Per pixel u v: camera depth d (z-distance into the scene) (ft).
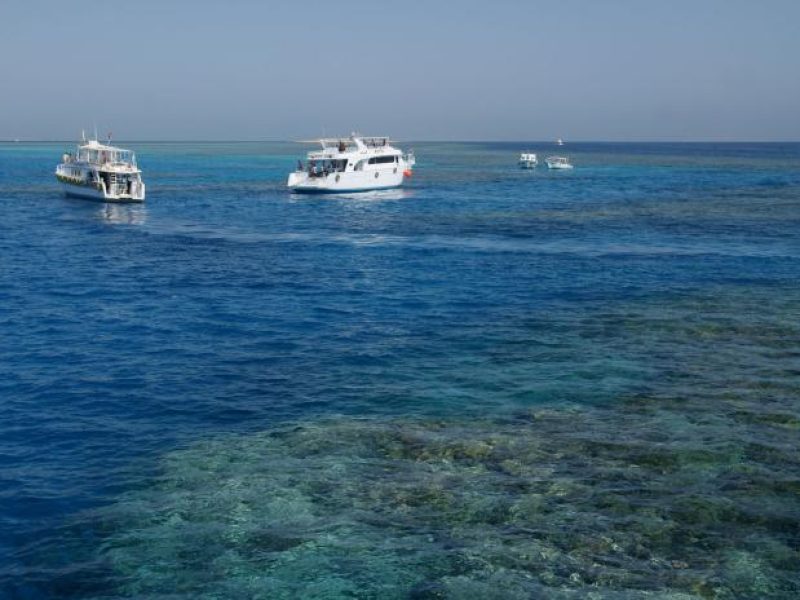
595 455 42.78
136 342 68.59
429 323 75.77
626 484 39.17
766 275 100.73
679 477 39.93
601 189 266.77
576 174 367.66
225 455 43.60
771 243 130.62
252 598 30.25
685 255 118.21
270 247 129.18
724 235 141.28
